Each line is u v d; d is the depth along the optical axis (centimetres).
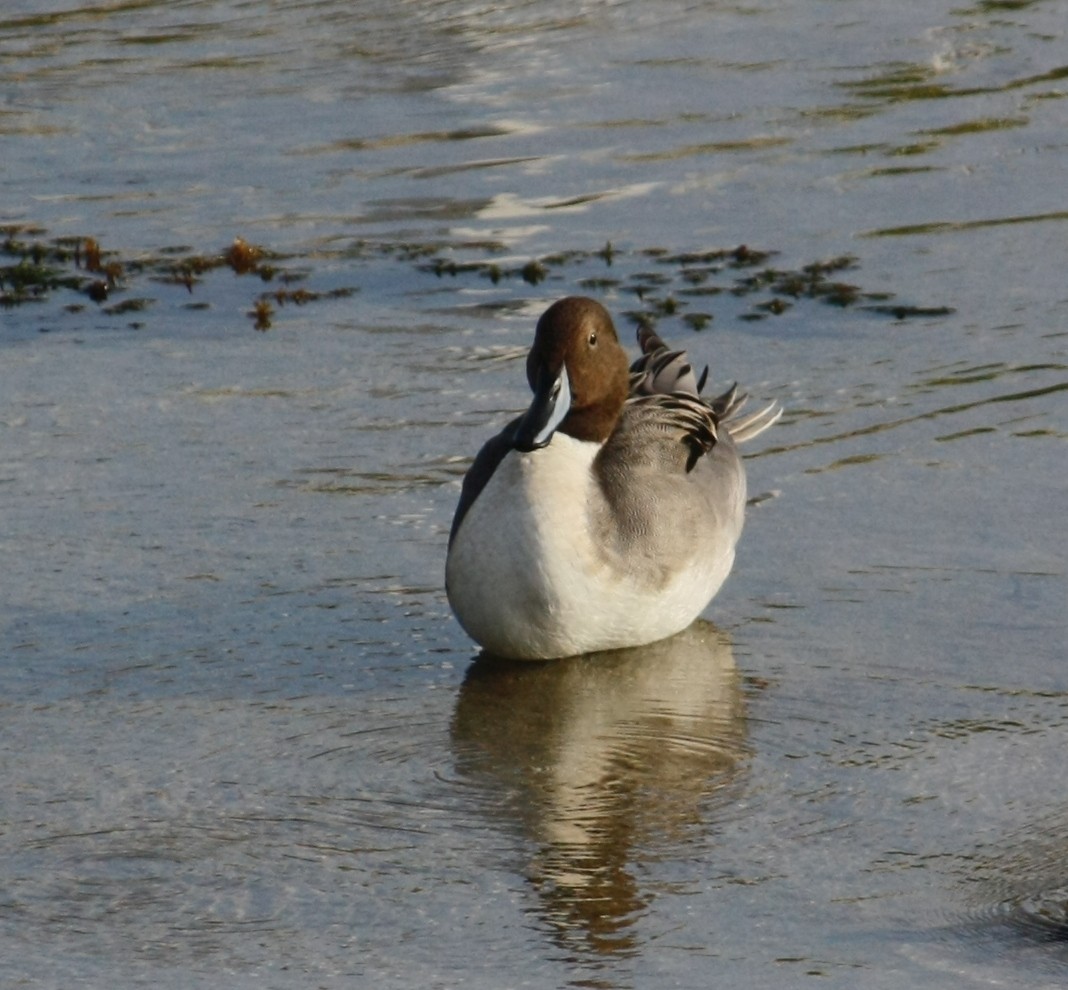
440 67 2328
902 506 1237
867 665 1029
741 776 905
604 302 1648
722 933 756
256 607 1112
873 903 779
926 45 2391
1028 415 1377
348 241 1809
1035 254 1711
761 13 2553
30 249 1805
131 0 2630
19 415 1416
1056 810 859
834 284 1658
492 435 1366
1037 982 712
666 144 2047
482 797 887
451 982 722
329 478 1293
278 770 916
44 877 809
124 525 1221
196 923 770
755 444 1351
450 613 1115
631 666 1047
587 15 2545
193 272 1750
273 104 2205
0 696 1000
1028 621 1070
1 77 2303
